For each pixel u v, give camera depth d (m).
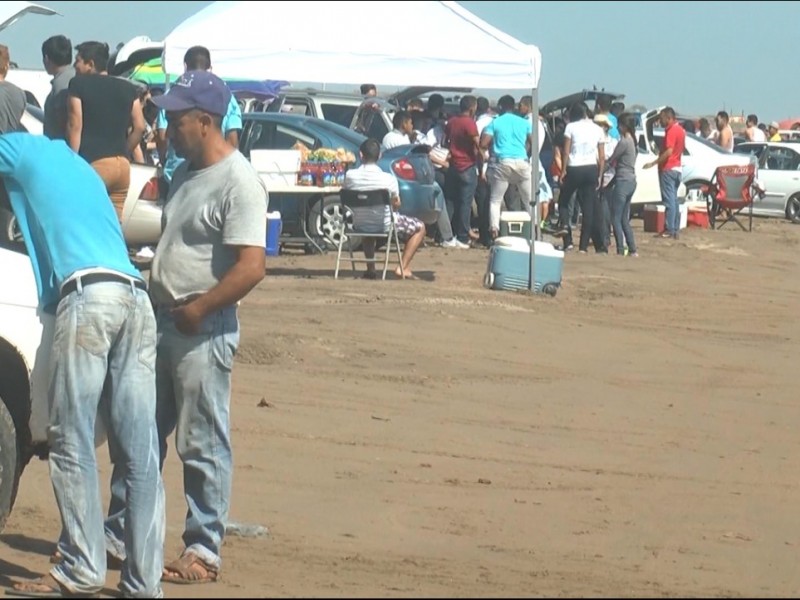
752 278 65.50
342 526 24.75
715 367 43.12
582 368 41.41
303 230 61.72
